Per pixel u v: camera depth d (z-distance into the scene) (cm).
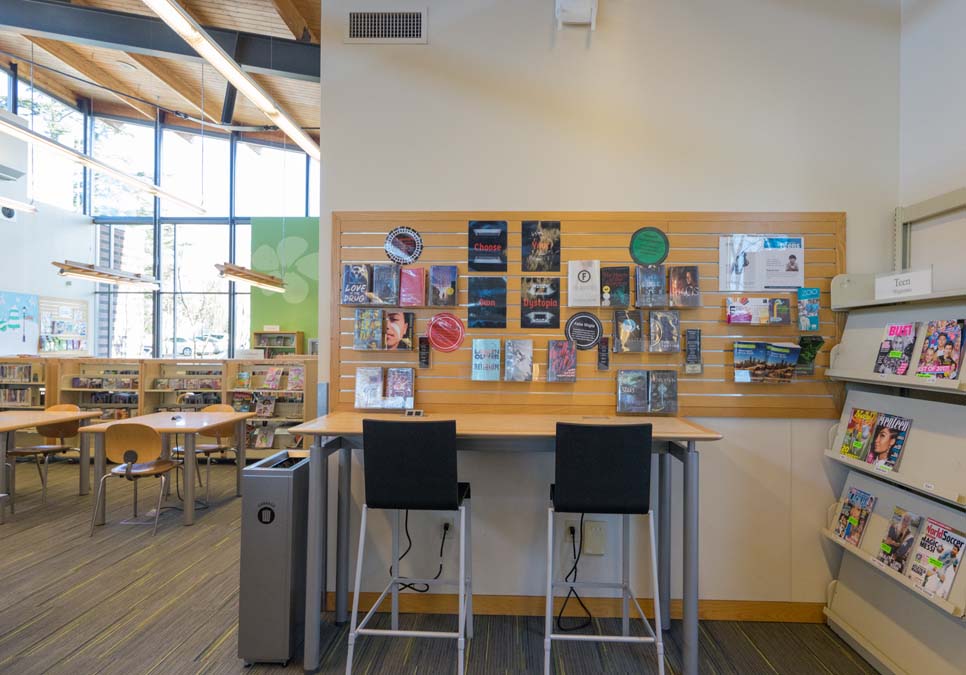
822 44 244
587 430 181
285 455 240
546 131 249
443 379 247
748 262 243
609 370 244
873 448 208
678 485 243
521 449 206
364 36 252
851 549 212
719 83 246
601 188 247
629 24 249
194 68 677
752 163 245
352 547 248
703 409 242
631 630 231
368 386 245
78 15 454
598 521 243
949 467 172
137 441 359
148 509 415
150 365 610
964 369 164
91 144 926
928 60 223
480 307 246
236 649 212
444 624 234
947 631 171
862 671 200
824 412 240
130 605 248
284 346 892
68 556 312
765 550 241
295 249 905
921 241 226
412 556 246
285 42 450
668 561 230
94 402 623
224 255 966
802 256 242
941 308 187
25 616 238
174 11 266
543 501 244
